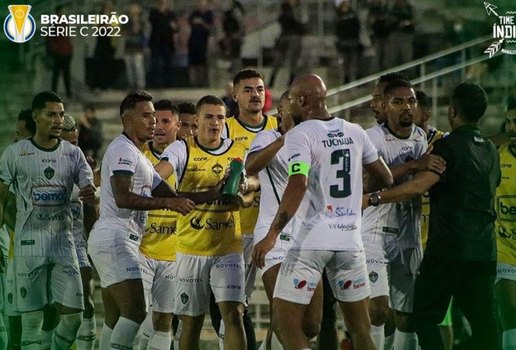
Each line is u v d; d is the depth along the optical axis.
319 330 29.27
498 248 33.59
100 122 76.12
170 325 36.62
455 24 83.38
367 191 30.95
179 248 33.72
